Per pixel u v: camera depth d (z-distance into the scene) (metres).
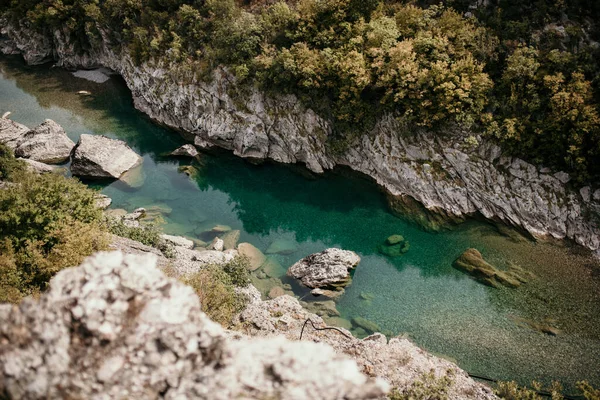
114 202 46.81
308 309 34.97
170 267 32.75
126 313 11.50
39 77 73.50
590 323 33.94
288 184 51.41
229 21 54.09
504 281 37.50
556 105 39.66
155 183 50.47
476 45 44.22
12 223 27.77
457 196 45.03
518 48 43.25
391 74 44.16
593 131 38.72
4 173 42.09
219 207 47.66
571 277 37.88
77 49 75.12
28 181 30.41
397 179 47.72
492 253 40.81
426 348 32.22
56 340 10.89
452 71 42.97
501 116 43.12
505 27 45.75
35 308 11.31
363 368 27.22
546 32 43.97
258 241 42.94
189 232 43.28
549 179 42.31
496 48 44.19
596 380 29.98
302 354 11.60
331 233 44.31
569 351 31.88
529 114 42.03
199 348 11.48
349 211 47.03
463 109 43.91
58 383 10.54
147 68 62.06
